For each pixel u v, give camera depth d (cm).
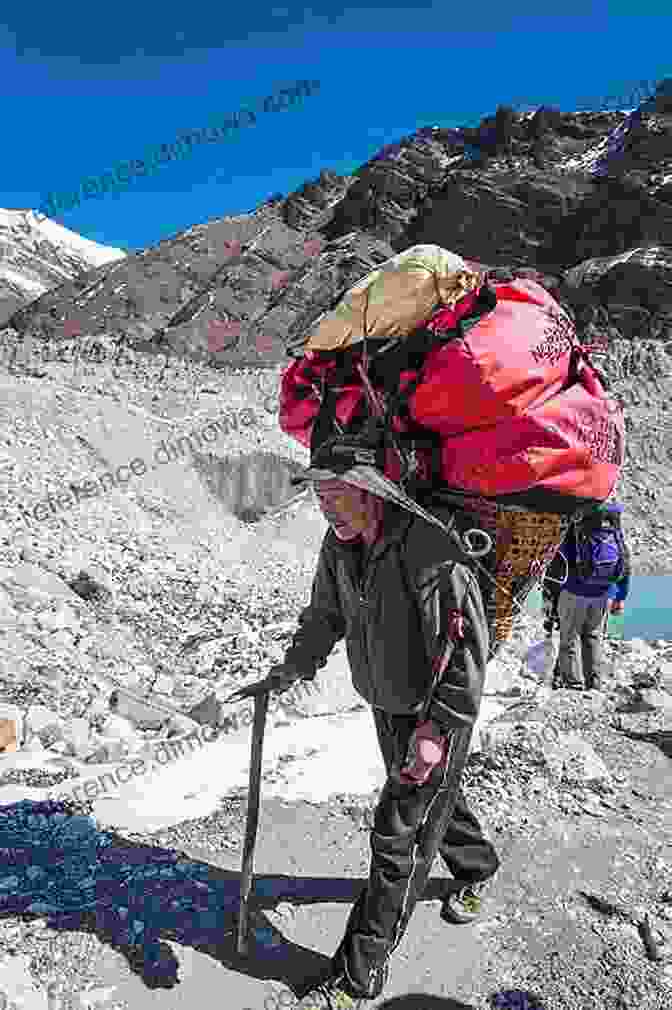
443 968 338
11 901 360
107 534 1623
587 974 336
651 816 459
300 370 329
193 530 1908
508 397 278
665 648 1061
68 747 584
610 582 746
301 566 1973
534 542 295
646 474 3881
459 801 354
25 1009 302
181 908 360
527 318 292
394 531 295
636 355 4872
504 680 732
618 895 384
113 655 934
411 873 306
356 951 308
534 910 371
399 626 298
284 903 365
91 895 366
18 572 1107
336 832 428
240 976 327
